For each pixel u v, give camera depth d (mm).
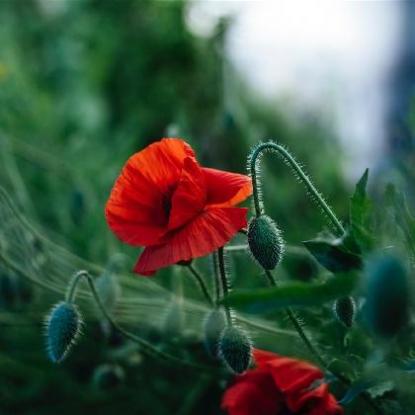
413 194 664
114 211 511
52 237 853
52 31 1459
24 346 753
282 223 875
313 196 494
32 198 961
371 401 503
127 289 728
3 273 692
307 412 542
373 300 360
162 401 694
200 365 607
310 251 453
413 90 708
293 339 578
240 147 928
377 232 507
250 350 504
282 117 1232
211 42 1218
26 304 719
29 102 1114
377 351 473
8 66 1121
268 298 391
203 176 497
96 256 821
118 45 1378
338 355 524
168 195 514
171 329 632
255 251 493
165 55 1329
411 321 456
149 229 504
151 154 508
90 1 1444
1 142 855
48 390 725
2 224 713
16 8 1518
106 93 1383
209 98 1269
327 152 1153
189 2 1331
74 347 727
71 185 896
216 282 545
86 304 686
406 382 482
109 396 708
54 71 1399
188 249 485
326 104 1251
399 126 704
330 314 538
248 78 1286
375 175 784
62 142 1155
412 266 466
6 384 740
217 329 544
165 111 1298
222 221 487
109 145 1124
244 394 553
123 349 664
